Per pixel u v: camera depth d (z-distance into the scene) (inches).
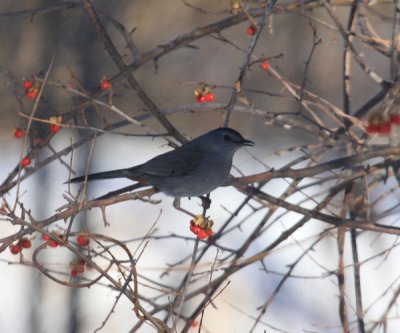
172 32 913.5
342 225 328.8
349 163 316.2
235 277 589.3
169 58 941.2
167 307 320.5
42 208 597.6
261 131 886.4
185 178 372.8
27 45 821.9
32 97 360.2
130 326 540.7
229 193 682.2
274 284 583.2
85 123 337.1
